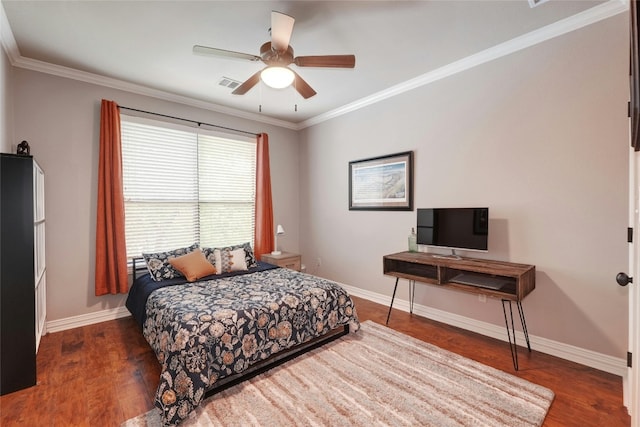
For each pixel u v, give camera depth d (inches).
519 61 102.0
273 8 82.7
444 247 117.6
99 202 122.4
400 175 139.5
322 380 82.9
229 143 168.2
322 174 183.2
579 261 91.8
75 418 68.8
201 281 117.7
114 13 84.5
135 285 124.0
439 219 119.0
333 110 170.4
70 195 119.9
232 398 75.6
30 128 111.6
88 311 124.0
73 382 82.4
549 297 97.6
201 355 72.6
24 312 79.4
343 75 126.6
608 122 86.1
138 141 137.6
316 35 96.4
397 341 106.7
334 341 106.4
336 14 85.7
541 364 91.0
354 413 69.8
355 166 161.0
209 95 146.4
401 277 118.1
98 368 89.5
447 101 121.8
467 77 115.3
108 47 102.7
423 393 76.9
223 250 137.9
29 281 80.2
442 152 124.2
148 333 94.7
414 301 136.3
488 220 106.5
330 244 179.3
